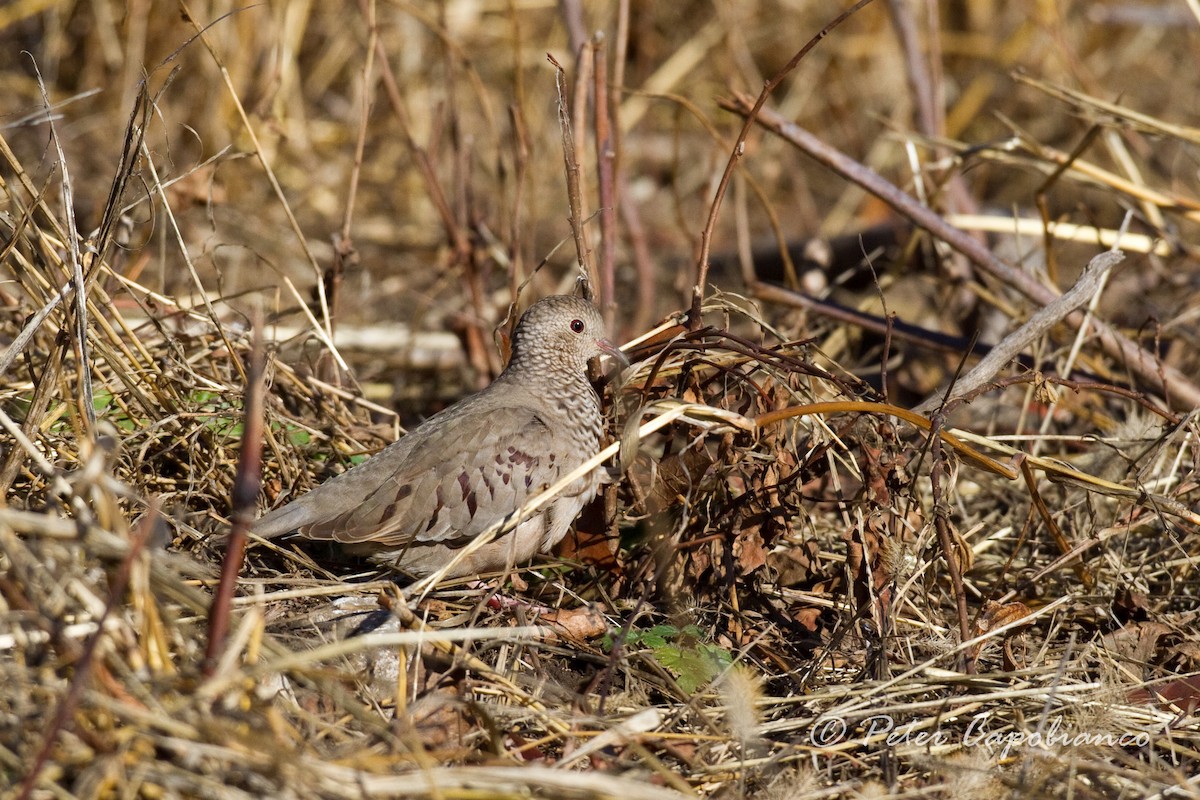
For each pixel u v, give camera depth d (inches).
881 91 835.4
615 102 513.0
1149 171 707.4
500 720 313.0
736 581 378.0
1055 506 434.9
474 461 369.4
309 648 323.3
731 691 314.2
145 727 254.1
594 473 374.3
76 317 356.5
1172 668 361.1
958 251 478.6
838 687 333.4
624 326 636.1
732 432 366.6
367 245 693.3
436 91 775.1
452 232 545.3
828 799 300.0
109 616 259.9
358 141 475.2
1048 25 733.9
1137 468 403.2
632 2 851.4
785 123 472.7
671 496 378.0
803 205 761.6
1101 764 299.6
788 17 853.2
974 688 333.4
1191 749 321.1
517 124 483.8
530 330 395.9
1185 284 553.6
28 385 406.3
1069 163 485.4
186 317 466.6
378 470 376.8
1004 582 396.8
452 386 571.2
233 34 699.4
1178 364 541.3
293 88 732.0
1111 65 827.4
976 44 851.4
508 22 815.1
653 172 816.3
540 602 379.9
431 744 297.9
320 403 445.1
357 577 376.5
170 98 715.4
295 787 250.7
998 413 500.4
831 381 370.9
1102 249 514.3
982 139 818.2
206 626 321.1
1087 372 482.6
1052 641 374.0
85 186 668.1
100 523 288.2
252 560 374.0
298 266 653.9
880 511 355.9
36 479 358.9
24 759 250.7
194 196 520.4
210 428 401.7
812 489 437.7
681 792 282.8
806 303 494.0
